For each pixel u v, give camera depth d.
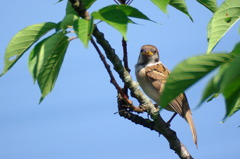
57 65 6.08
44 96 6.24
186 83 3.73
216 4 6.49
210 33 5.38
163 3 4.54
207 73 3.62
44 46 5.48
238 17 5.33
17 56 5.86
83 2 6.29
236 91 3.20
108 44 6.53
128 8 4.99
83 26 4.56
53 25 5.76
